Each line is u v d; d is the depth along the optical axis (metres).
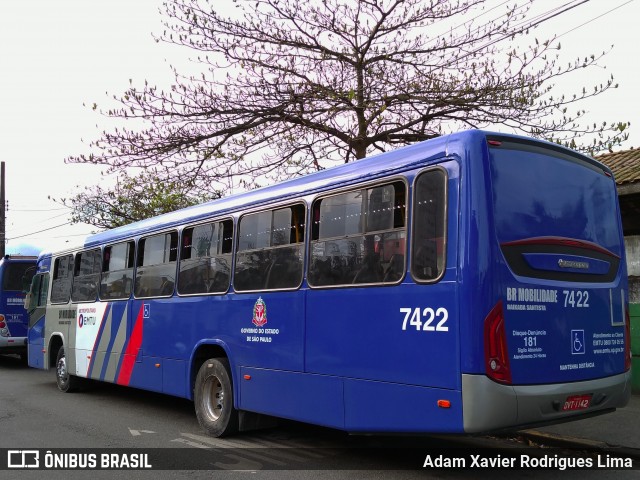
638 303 9.41
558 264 5.13
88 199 17.31
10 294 15.90
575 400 5.01
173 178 12.16
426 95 11.51
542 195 5.18
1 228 28.05
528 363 4.69
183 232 8.26
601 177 5.97
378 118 11.73
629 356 5.78
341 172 5.92
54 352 11.98
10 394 11.08
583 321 5.23
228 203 7.48
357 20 11.69
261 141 11.96
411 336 4.91
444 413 4.60
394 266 5.16
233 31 11.28
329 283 5.79
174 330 8.12
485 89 11.02
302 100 11.43
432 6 11.57
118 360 9.45
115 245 9.95
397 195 5.27
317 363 5.79
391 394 5.03
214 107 11.37
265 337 6.50
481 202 4.69
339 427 5.49
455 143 4.89
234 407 6.89
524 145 5.17
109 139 11.58
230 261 7.24
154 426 8.03
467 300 4.54
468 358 4.48
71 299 11.22
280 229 6.57
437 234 4.85
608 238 5.86
